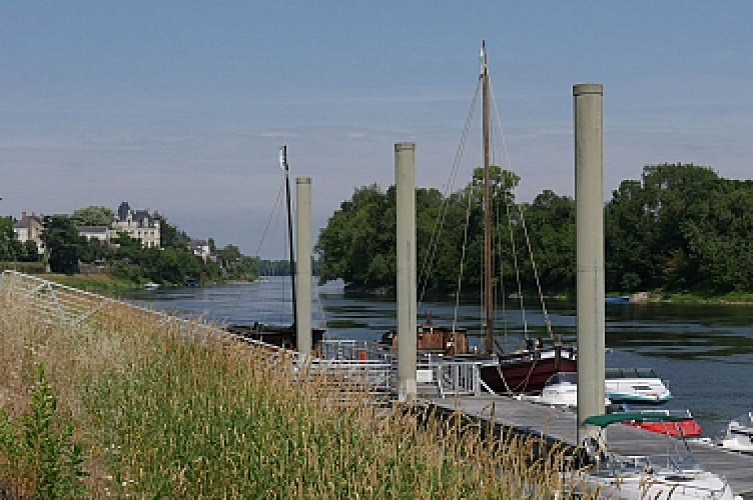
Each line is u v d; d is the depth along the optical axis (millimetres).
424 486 9805
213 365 17375
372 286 134625
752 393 38875
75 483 12031
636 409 33188
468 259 111500
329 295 130625
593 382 17562
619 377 37719
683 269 114250
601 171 17688
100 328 23438
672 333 63938
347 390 14188
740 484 16859
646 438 18672
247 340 22391
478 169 105875
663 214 117625
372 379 24547
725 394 38688
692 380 42312
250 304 90812
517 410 23484
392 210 129125
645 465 14938
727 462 18891
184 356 18438
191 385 15820
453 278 112875
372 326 66875
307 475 10898
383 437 11656
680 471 15438
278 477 11211
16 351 20688
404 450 10859
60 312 26562
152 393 15422
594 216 17625
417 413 12492
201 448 12414
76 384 17703
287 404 13391
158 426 13633
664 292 115000
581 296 17688
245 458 11844
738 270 108188
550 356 36000
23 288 28312
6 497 11953
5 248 138875
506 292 113688
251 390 14523
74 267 144000
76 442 13695
